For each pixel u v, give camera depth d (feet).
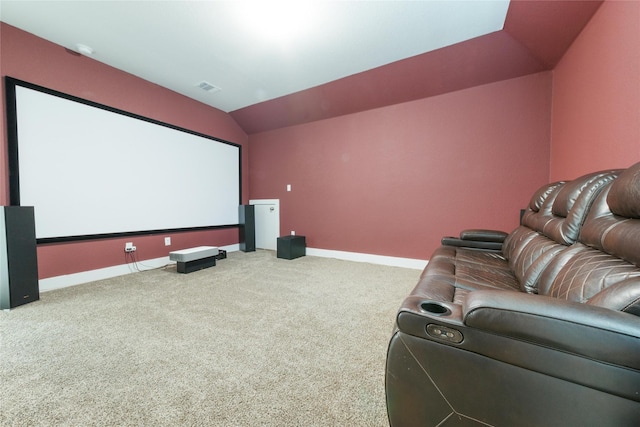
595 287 2.44
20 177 7.25
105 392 3.49
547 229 4.69
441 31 7.29
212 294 7.31
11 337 4.94
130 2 6.26
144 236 10.32
